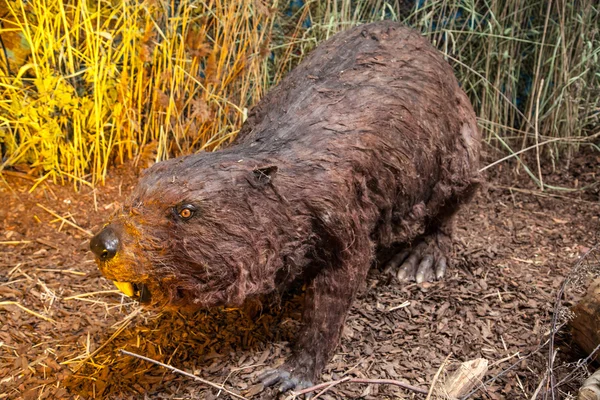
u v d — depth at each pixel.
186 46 1.83
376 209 1.21
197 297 1.01
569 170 2.08
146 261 0.95
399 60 1.30
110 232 0.94
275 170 1.01
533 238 1.73
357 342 1.30
